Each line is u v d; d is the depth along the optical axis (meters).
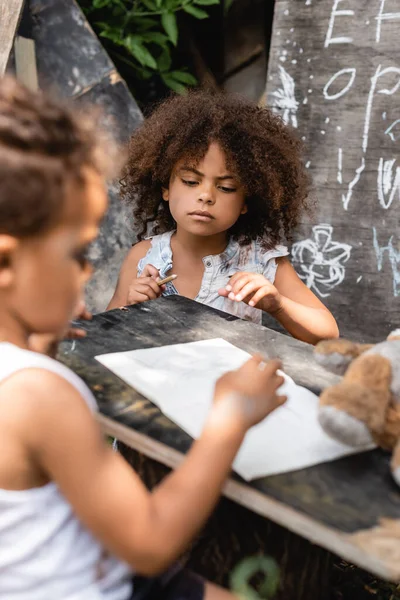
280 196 1.85
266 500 0.79
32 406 0.74
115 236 2.32
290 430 0.94
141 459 1.12
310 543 1.07
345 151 2.19
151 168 1.83
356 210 2.20
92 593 0.82
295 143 1.92
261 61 3.07
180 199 1.69
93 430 0.76
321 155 2.22
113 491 0.75
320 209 2.25
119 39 2.72
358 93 2.15
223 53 3.15
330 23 2.15
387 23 2.08
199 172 1.66
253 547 1.05
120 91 2.37
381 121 2.13
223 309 1.81
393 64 2.09
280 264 1.89
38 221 0.71
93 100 2.36
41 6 2.33
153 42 3.04
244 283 1.58
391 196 2.16
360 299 2.24
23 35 2.33
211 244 1.82
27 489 0.77
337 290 2.27
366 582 1.45
